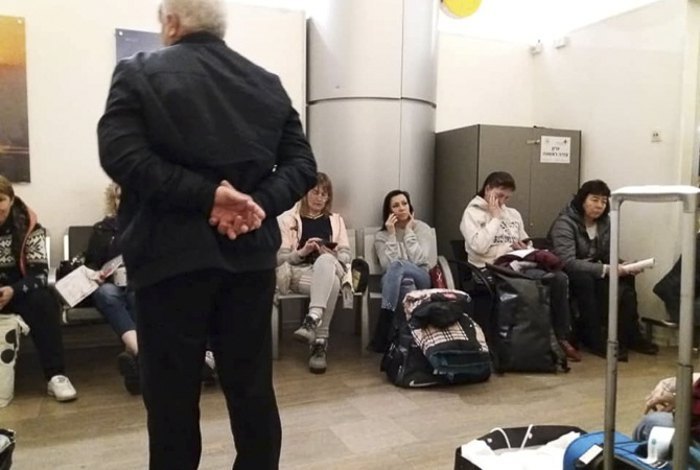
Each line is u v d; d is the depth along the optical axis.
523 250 3.60
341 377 3.12
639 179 4.07
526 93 4.91
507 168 4.19
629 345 3.74
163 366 1.24
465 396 2.84
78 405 2.67
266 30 4.02
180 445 1.28
